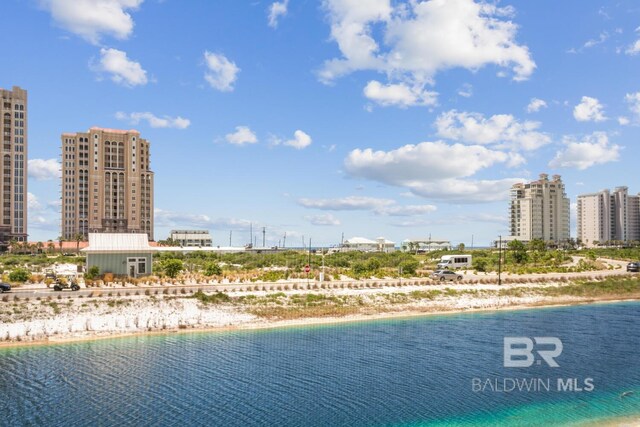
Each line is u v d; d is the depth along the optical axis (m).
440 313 69.06
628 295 86.38
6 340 48.38
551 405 33.09
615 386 37.03
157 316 56.47
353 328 58.03
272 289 70.00
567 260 141.25
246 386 36.25
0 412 30.89
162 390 35.19
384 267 119.44
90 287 67.94
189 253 159.50
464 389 36.12
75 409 31.42
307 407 32.25
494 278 91.81
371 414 31.20
